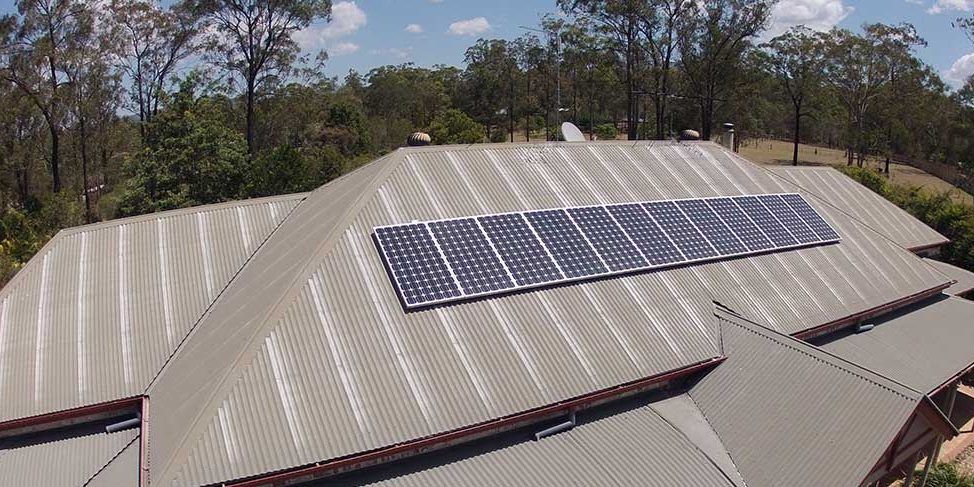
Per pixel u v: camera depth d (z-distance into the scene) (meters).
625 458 18.12
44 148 67.88
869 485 19.80
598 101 111.12
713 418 20.05
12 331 21.39
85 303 22.75
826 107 111.06
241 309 20.83
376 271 21.31
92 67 60.12
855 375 19.69
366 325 19.48
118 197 55.25
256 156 66.62
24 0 55.44
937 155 101.44
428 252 22.20
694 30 68.12
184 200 49.09
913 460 21.56
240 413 16.59
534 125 120.69
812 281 27.09
